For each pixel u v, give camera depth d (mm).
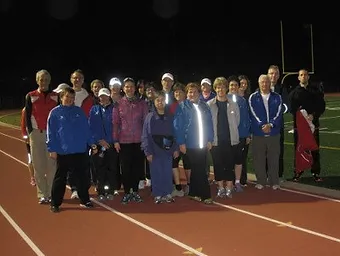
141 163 8734
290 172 10844
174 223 7293
